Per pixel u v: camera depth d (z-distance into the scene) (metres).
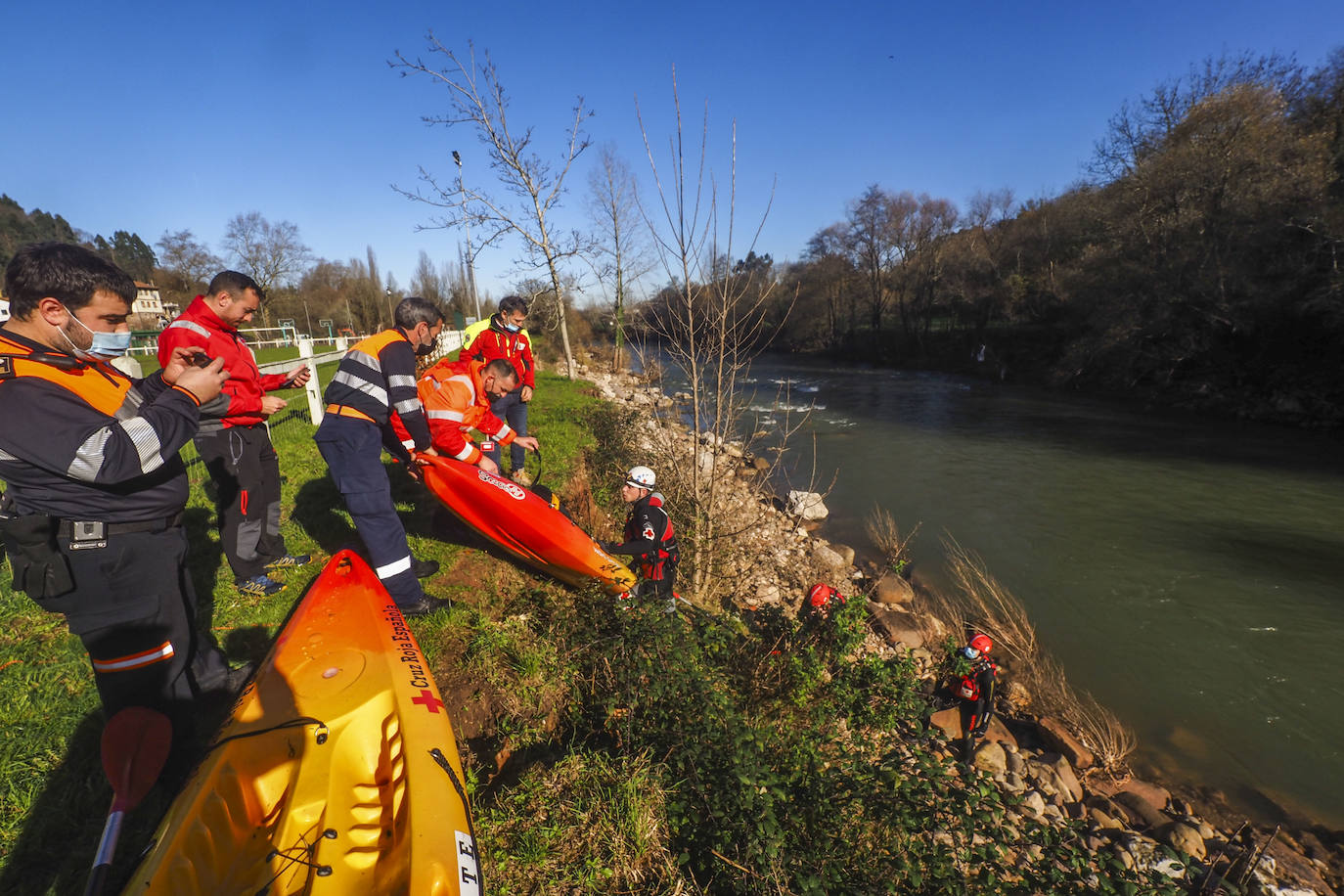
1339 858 4.56
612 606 4.31
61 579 2.09
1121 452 15.31
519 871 2.63
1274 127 20.05
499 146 14.41
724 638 4.75
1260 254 19.91
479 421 5.02
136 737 2.19
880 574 8.59
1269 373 19.66
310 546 4.85
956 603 8.01
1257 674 6.63
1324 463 14.15
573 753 3.28
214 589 4.12
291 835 2.21
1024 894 3.02
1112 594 8.21
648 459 8.69
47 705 2.99
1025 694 6.34
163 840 1.94
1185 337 21.48
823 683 4.88
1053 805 4.87
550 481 7.20
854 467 14.01
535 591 4.68
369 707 2.65
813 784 3.45
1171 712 6.10
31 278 1.97
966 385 27.44
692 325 5.74
